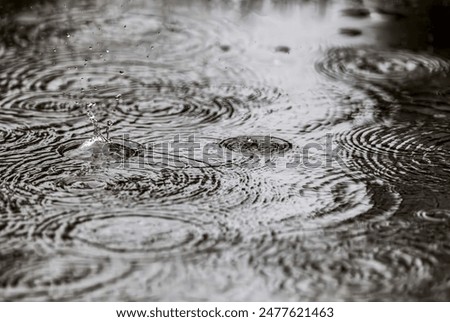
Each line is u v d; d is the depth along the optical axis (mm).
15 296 3029
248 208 3654
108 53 5605
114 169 3998
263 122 4594
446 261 3270
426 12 6414
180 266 3207
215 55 5578
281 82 5145
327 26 6121
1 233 3422
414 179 3959
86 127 4480
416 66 5398
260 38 5883
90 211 3602
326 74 5266
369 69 5352
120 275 3145
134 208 3635
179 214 3594
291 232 3463
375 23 6184
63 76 5211
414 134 4453
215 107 4781
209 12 6418
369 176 3980
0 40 5820
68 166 4023
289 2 6668
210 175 3959
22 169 3982
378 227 3514
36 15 6328
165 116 4648
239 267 3207
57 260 3240
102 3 6648
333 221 3557
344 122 4602
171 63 5445
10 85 5055
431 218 3590
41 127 4469
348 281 3131
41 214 3568
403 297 3045
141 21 6227
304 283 3115
